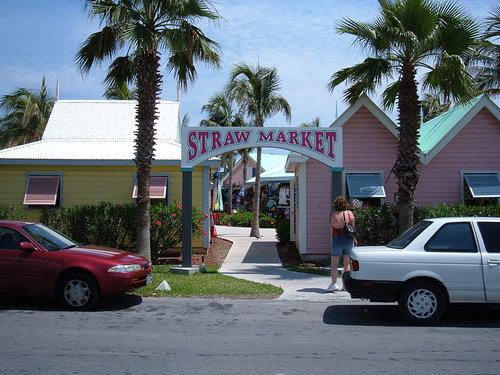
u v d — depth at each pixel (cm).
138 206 1204
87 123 1878
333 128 1245
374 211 1376
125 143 1770
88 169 1565
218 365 549
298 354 593
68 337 665
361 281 746
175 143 1772
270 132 1239
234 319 785
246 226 3216
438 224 757
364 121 1504
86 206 1429
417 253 739
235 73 2234
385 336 680
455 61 1136
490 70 2033
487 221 755
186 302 920
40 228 922
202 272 1253
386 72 1192
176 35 1170
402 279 734
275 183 3400
